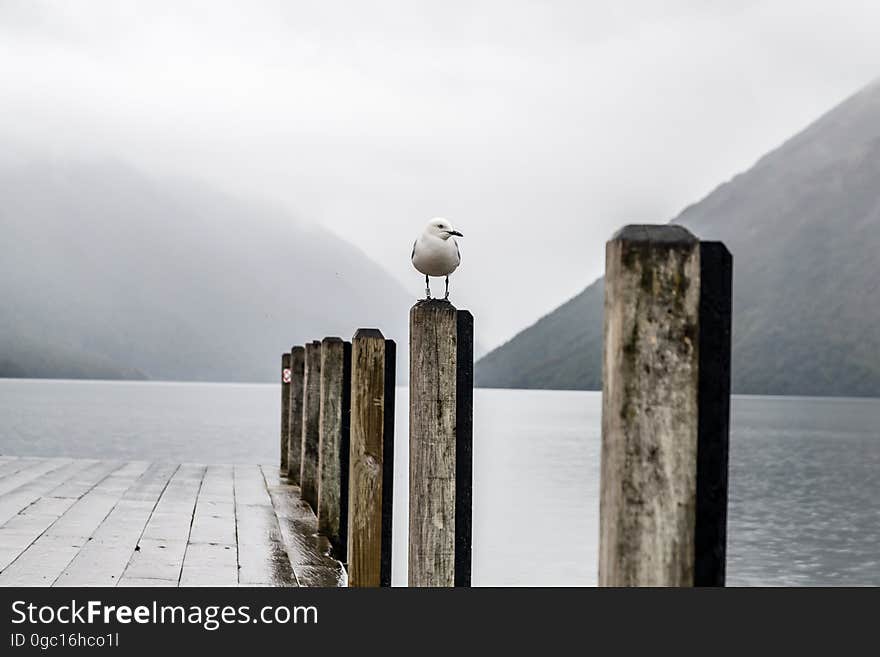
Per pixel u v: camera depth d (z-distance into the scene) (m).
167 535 6.30
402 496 13.35
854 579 14.34
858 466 33.44
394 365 4.61
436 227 4.95
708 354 2.12
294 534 6.50
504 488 19.55
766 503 23.11
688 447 2.08
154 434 31.78
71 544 5.91
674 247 2.09
